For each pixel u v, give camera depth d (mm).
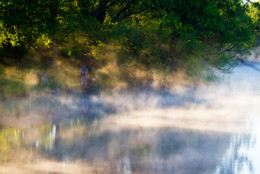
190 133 15516
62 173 9406
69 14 32406
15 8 27516
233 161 11250
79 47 37031
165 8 37875
